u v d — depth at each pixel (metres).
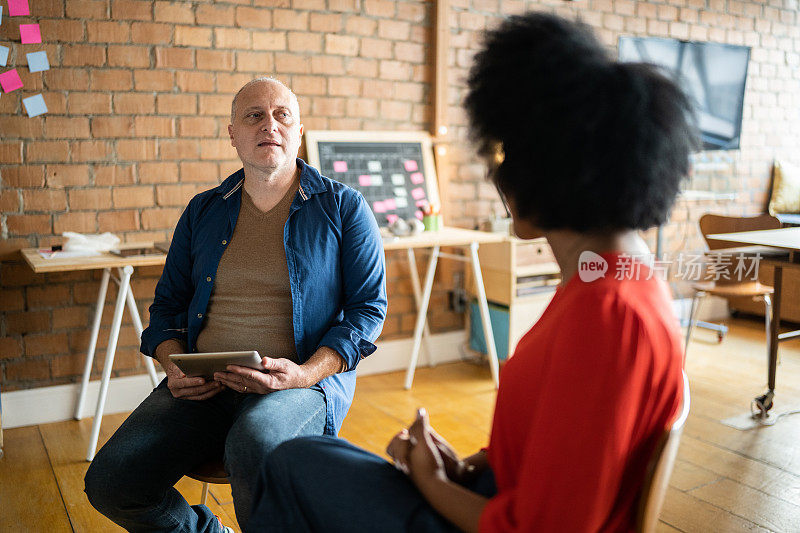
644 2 4.73
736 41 5.20
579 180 0.84
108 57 3.20
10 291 3.13
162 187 3.39
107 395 3.35
